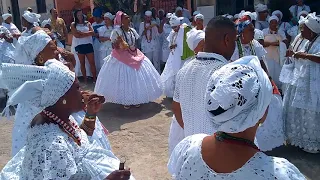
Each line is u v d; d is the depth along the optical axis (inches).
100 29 372.5
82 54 362.9
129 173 78.7
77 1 653.9
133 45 280.2
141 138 230.2
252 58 70.8
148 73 281.1
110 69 275.6
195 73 109.7
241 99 65.3
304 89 186.2
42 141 76.1
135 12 473.7
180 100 115.3
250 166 67.7
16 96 76.2
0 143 232.7
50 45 116.6
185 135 115.9
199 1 480.7
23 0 687.1
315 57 180.7
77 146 80.7
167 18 409.7
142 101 277.1
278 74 299.6
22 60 118.6
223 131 70.2
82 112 110.9
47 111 80.3
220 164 70.7
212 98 68.2
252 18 228.7
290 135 198.1
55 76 78.5
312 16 180.4
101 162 81.0
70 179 79.7
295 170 68.5
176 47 290.4
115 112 278.8
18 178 81.8
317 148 192.7
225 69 69.7
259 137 187.0
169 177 182.1
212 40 108.6
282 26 348.2
